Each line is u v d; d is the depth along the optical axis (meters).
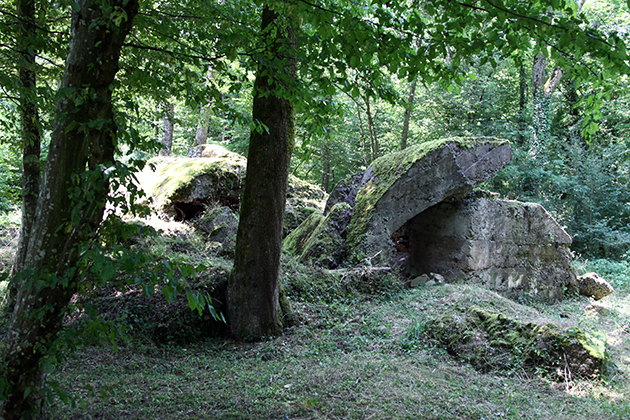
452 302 7.49
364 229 9.13
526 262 10.77
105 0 3.04
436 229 10.23
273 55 4.76
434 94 19.19
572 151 19.28
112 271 2.58
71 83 3.08
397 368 5.18
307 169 25.95
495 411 4.20
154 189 11.10
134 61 5.79
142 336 6.10
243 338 6.36
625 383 5.00
